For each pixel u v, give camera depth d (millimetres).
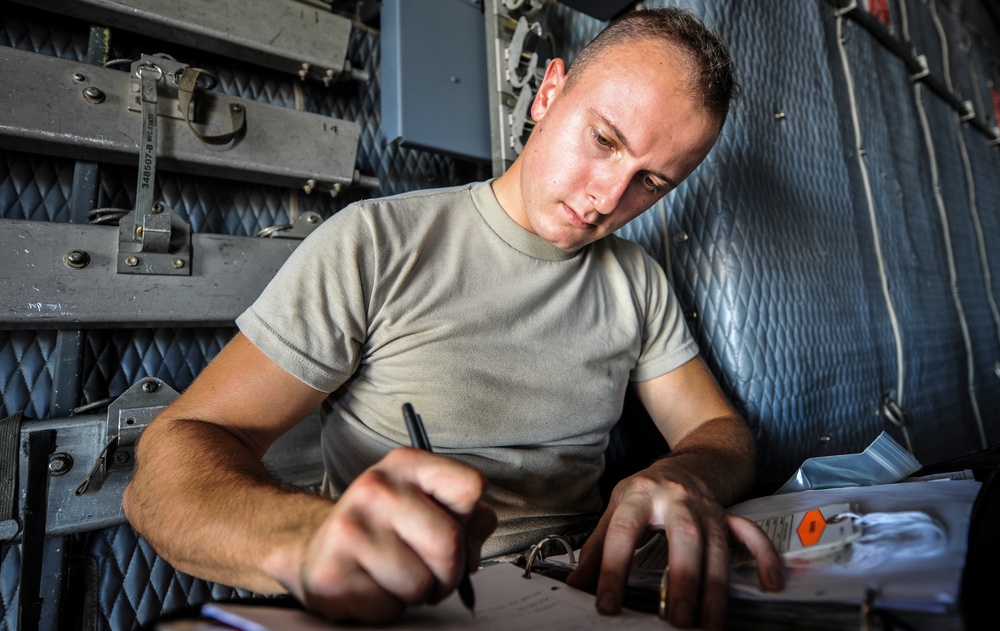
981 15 4477
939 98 3217
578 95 942
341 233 934
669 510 638
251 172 1290
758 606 511
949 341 2627
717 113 933
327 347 880
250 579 541
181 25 1206
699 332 1585
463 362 991
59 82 1065
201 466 673
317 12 1417
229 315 1201
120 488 1080
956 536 551
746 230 1570
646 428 1655
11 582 1028
